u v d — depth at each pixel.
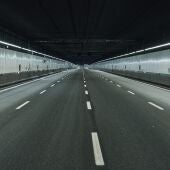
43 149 6.35
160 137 7.50
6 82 28.66
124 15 20.91
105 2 16.78
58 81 37.19
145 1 16.31
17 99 16.19
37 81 37.06
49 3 17.25
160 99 16.56
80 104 14.16
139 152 6.16
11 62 36.34
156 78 32.22
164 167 5.21
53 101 15.32
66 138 7.34
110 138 7.36
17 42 35.53
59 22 25.02
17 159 5.65
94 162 5.48
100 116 10.70
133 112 11.69
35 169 5.08
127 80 40.88
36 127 8.69
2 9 19.09
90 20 23.77
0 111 11.78
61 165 5.30
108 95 18.75
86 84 30.84
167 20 22.34
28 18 22.73
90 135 7.68
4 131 8.14
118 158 5.73
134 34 33.06
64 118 10.26
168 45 31.91
